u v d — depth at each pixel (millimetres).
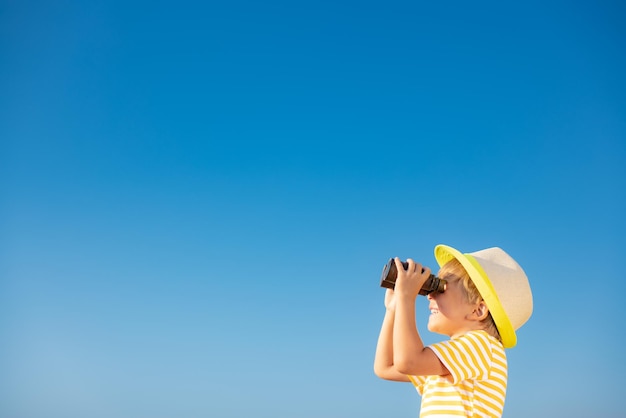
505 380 2672
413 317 2619
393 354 2684
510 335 2773
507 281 2850
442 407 2621
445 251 3102
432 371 2543
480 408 2559
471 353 2576
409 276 2719
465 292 2807
